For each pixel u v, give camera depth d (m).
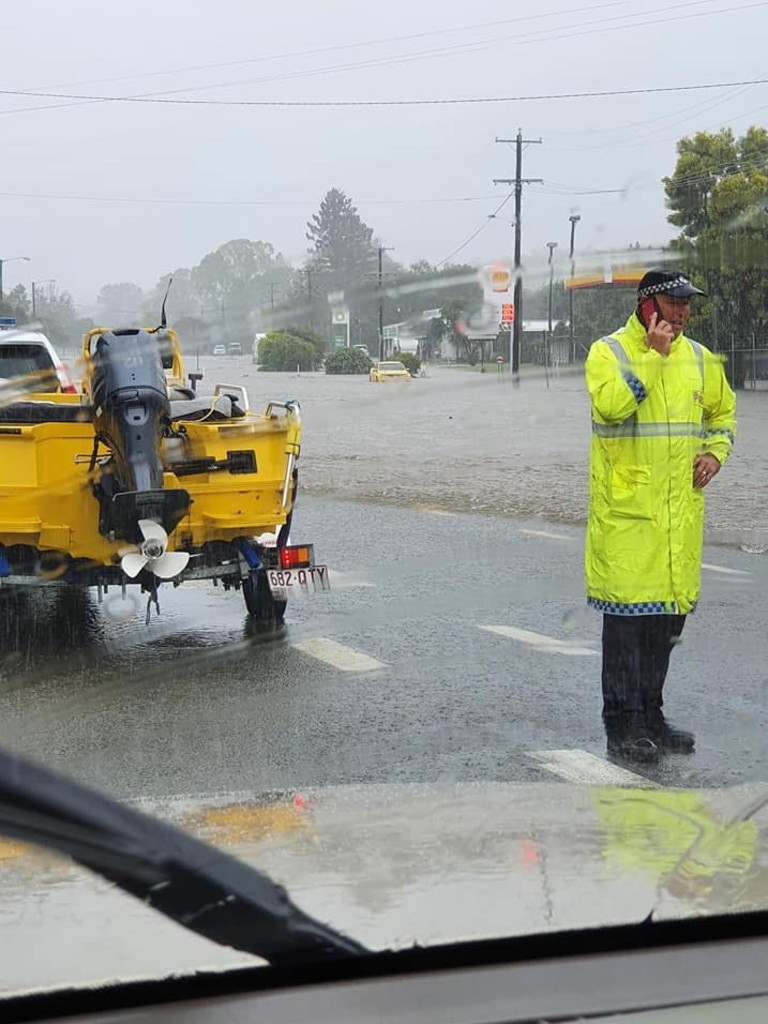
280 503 8.12
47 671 7.46
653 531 5.78
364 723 6.33
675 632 5.96
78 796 1.98
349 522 13.46
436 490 16.12
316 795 3.08
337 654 7.83
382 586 9.91
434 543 11.99
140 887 1.95
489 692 6.91
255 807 2.89
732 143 28.55
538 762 5.62
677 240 14.07
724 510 14.37
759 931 2.07
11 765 1.97
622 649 5.91
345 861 2.38
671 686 6.99
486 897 2.17
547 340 16.39
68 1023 1.73
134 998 1.78
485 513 14.00
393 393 16.78
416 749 5.86
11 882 2.10
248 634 8.38
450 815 2.80
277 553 8.30
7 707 6.68
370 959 1.89
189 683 7.19
